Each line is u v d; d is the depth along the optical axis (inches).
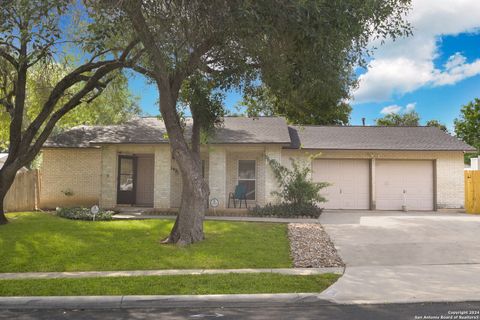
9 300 276.8
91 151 820.6
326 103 526.6
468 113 1461.6
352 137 823.1
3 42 395.2
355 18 376.2
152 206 809.5
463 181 768.9
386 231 519.8
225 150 730.2
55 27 402.6
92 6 355.9
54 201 816.3
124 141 721.6
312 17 363.3
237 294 283.1
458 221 597.0
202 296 278.5
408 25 414.9
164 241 455.8
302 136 828.6
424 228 538.3
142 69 464.8
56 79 725.9
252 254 406.9
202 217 465.1
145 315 255.1
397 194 790.5
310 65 435.2
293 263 379.6
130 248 427.8
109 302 275.1
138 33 396.2
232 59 467.5
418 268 355.9
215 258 392.8
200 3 351.6
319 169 802.2
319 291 292.0
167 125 460.8
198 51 426.0
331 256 401.1
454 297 274.8
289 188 669.9
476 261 377.7
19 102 575.8
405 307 258.8
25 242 448.5
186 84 529.3
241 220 606.2
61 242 449.7
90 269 364.5
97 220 606.5
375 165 794.2
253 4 350.3
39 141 572.7
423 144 780.0
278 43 410.9
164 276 333.7
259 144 710.5
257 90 541.6
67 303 275.0
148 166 860.6
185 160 456.8
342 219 626.2
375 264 373.7
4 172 560.4
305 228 537.6
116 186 751.1
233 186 781.9
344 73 473.1
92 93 782.5
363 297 279.1
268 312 256.4
